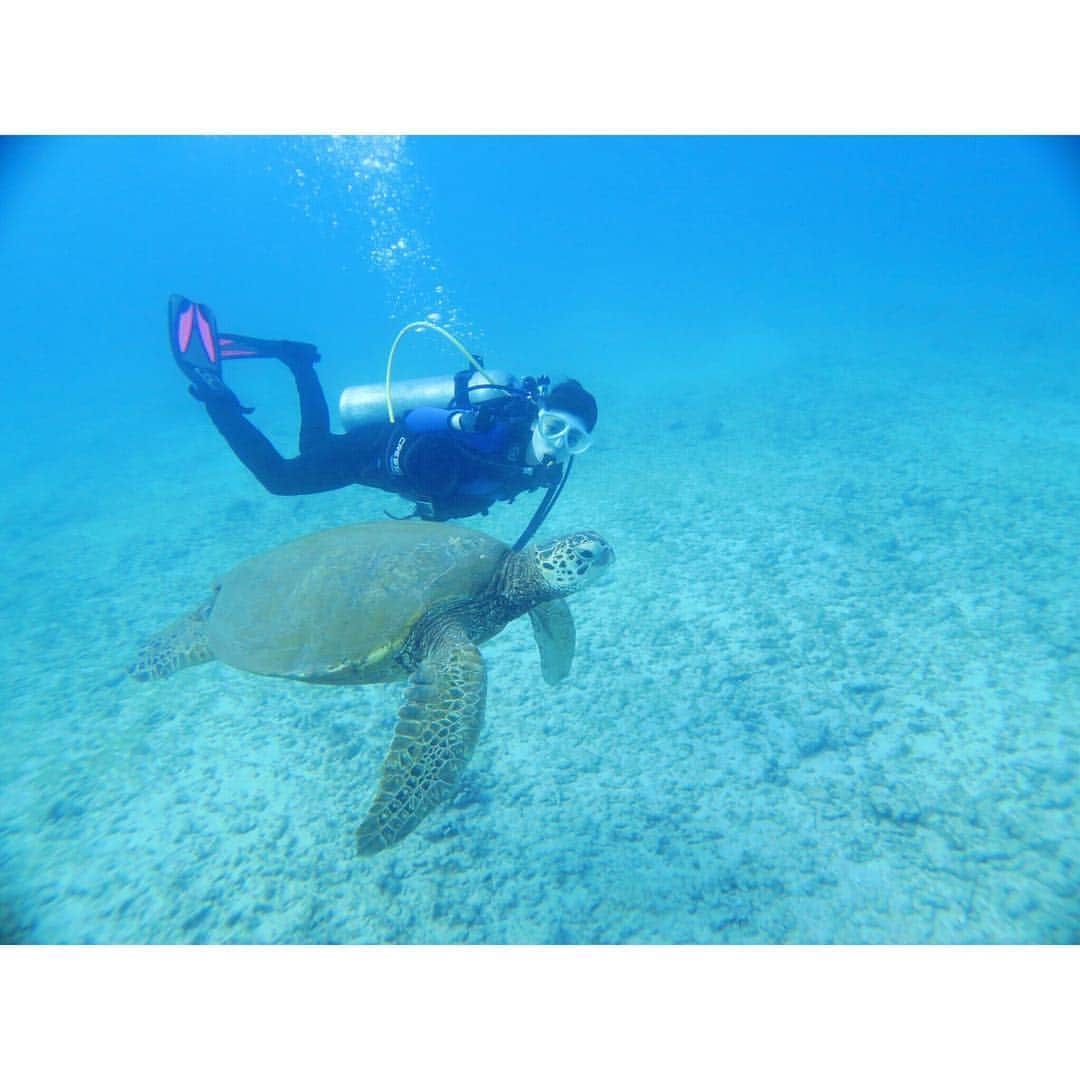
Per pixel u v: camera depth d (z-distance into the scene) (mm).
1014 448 4695
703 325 15688
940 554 3219
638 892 1765
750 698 2371
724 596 2994
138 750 2334
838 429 5730
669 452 5602
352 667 1757
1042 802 1908
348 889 1802
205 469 6809
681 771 2100
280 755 2252
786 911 1707
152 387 15586
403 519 2213
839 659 2527
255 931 1719
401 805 1559
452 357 13359
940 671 2432
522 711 2365
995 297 15078
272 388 12648
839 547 3375
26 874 1919
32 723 2576
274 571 1969
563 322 19484
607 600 3021
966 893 1715
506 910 1740
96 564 4281
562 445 1900
